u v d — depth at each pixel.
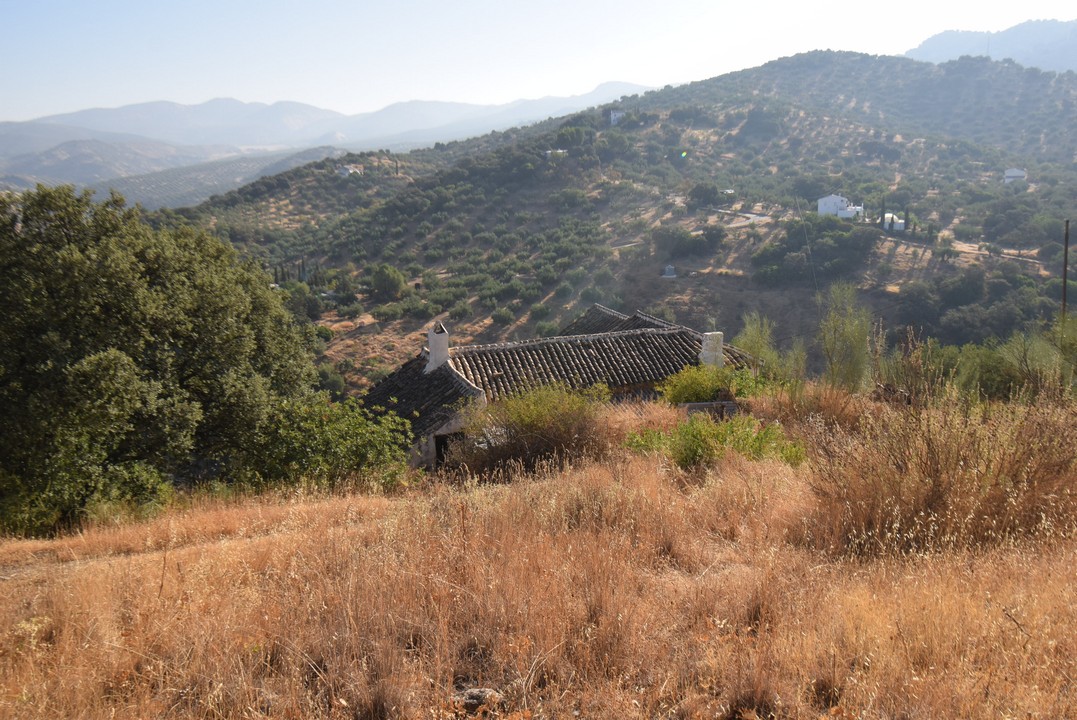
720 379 15.17
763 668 3.04
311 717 2.78
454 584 3.97
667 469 8.02
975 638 3.26
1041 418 5.77
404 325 57.50
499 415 10.31
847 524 5.21
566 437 9.72
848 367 12.90
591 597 3.79
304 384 18.66
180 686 3.06
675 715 2.87
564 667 3.21
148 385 11.18
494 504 5.98
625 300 59.56
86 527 7.45
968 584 3.95
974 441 5.54
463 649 3.45
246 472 10.95
